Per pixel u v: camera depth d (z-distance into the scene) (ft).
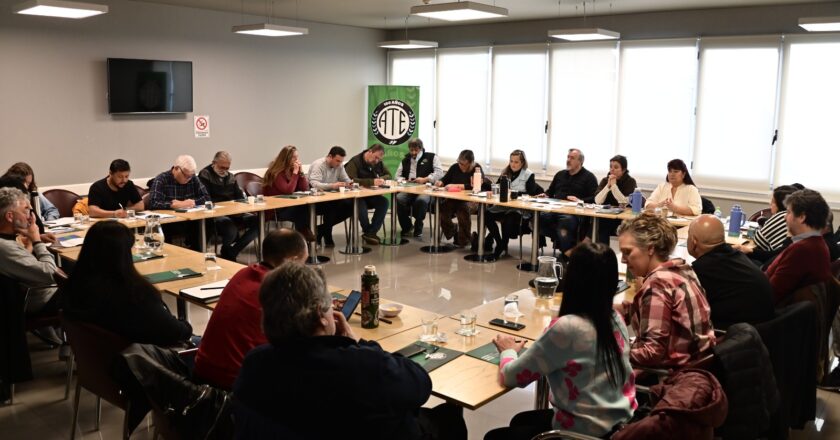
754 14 23.29
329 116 31.35
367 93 32.96
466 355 7.93
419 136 32.83
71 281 8.43
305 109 30.22
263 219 19.39
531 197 21.61
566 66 27.66
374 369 5.34
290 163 21.42
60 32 22.11
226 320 7.47
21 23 21.22
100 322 8.27
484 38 29.91
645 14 25.49
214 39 26.32
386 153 31.68
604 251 6.43
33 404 10.99
